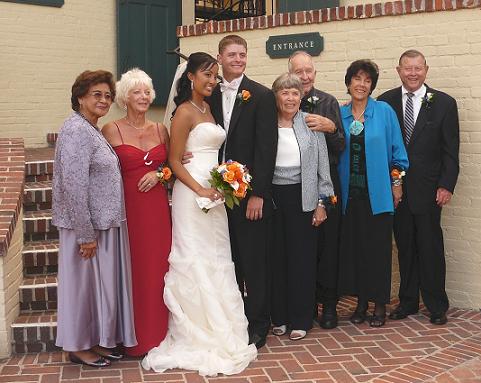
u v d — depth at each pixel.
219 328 4.09
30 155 6.77
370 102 4.75
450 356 4.21
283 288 4.59
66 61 8.30
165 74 8.95
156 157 4.20
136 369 4.02
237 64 4.29
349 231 4.77
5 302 4.17
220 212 4.32
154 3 8.77
